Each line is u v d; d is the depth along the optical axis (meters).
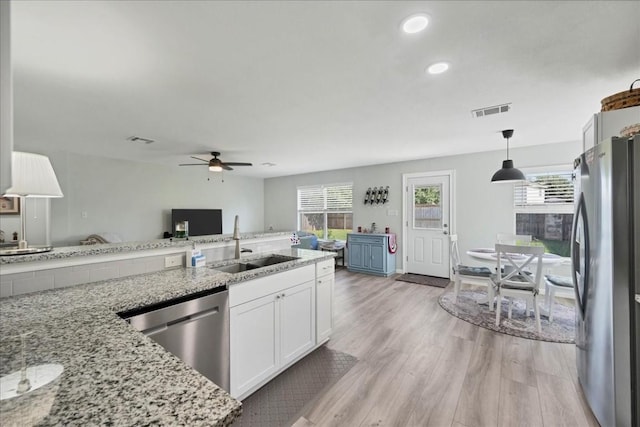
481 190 4.86
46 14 1.44
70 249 1.77
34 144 4.29
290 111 2.89
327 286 2.80
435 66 2.01
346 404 1.91
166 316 1.50
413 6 1.41
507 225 4.62
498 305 3.20
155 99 2.58
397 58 1.91
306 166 6.41
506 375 2.22
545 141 4.12
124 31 1.60
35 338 0.98
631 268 1.46
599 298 1.64
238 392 1.89
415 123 3.28
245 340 1.94
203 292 1.72
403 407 1.88
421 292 4.48
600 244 1.63
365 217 6.36
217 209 7.14
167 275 1.93
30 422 0.56
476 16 1.49
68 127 3.43
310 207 7.47
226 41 1.71
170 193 6.35
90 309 1.29
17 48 1.76
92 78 2.17
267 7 1.41
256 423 1.75
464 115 3.01
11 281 1.47
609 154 1.52
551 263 3.11
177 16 1.48
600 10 1.43
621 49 1.79
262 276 2.07
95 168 5.23
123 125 3.36
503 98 2.57
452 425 1.72
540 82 2.26
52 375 0.74
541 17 1.49
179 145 4.36
